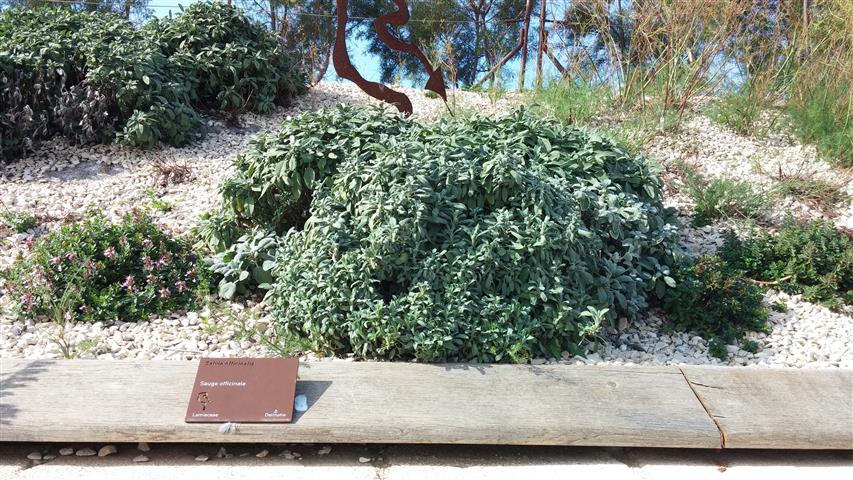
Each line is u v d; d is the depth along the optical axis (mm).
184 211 6168
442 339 3902
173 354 4207
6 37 7863
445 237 4398
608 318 4562
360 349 4117
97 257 4945
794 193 7039
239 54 8727
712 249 5945
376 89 7324
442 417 3436
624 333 4742
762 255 5562
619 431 3430
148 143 7465
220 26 8898
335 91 10070
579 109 8508
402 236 4184
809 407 3650
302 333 4375
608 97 9023
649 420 3494
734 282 4828
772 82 8773
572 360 4285
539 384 3732
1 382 3527
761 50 9070
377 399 3543
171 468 3287
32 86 7426
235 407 3389
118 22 8438
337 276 4145
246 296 5016
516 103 9422
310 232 4480
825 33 9055
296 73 9391
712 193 6453
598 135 5574
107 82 7449
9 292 4852
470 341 4074
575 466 3434
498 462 3445
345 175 4734
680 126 8484
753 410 3611
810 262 5406
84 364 3709
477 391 3654
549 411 3521
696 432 3453
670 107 8656
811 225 5867
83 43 7629
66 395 3449
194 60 8641
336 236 4289
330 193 4891
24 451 3363
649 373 3875
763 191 6605
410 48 7418
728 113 8617
